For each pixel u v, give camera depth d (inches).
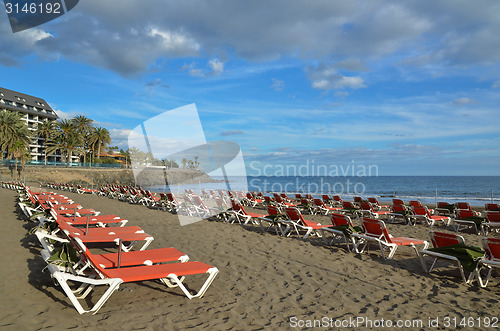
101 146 2977.4
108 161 3070.9
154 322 136.6
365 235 265.7
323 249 276.1
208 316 144.7
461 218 404.2
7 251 230.5
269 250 268.5
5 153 2471.7
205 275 202.5
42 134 3053.6
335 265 229.1
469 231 399.5
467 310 156.7
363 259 247.1
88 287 159.9
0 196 658.8
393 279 201.5
